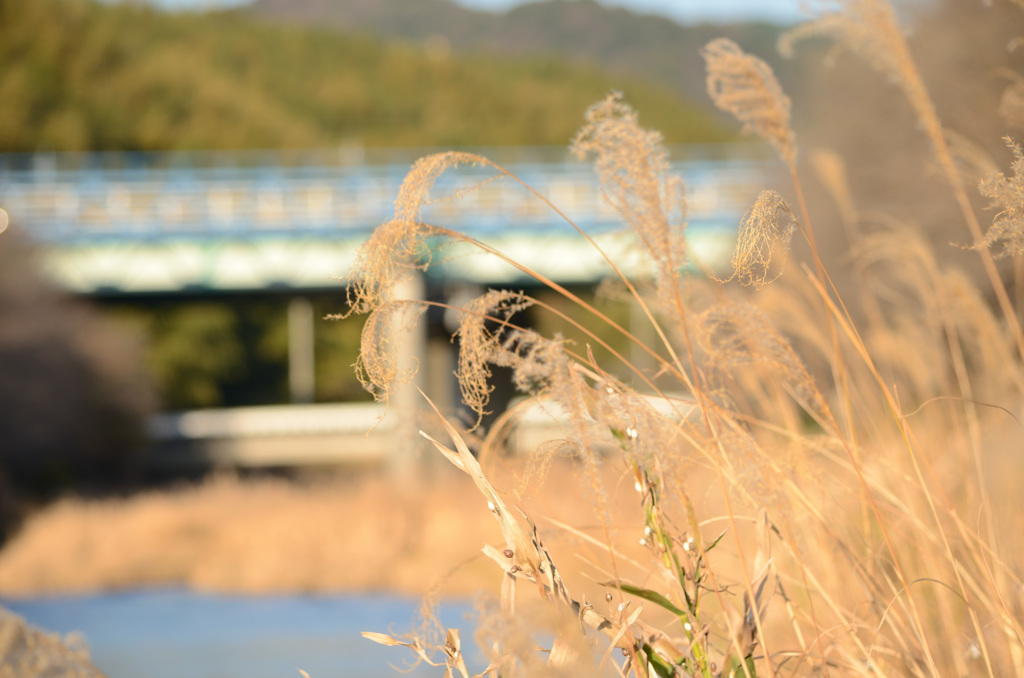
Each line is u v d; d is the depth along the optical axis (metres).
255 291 31.94
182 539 19.06
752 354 1.38
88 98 85.00
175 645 11.81
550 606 1.08
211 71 103.50
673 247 1.23
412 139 111.12
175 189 31.56
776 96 1.80
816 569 1.70
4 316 29.28
